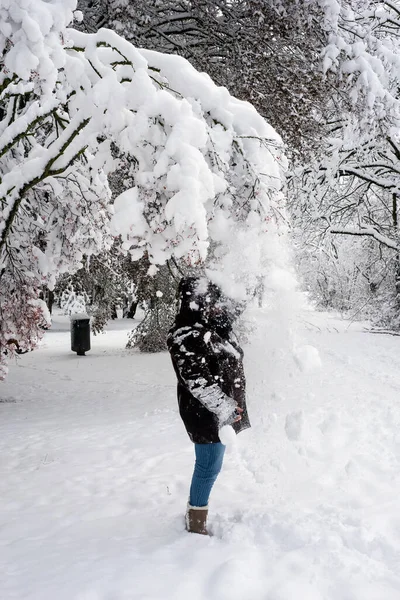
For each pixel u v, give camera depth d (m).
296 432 3.81
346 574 2.68
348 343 14.81
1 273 8.63
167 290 16.50
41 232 8.88
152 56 4.34
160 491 4.36
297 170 15.42
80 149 5.07
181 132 3.68
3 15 3.53
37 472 5.20
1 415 9.03
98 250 8.82
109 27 8.69
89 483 4.71
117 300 20.42
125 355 18.28
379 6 13.51
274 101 8.87
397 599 2.46
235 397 3.46
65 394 11.37
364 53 9.04
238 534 3.19
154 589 2.59
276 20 8.70
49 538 3.38
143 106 3.80
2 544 3.31
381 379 8.93
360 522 3.25
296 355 3.88
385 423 5.79
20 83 5.16
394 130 9.59
